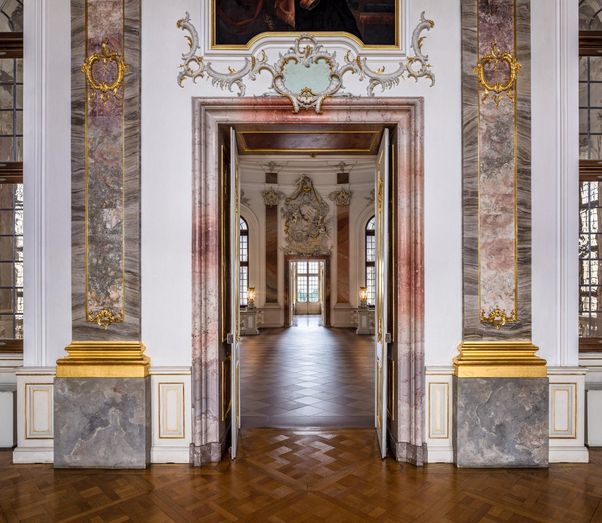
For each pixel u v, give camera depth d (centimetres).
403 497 324
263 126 408
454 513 302
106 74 388
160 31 391
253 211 1425
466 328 384
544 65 394
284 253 1438
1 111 511
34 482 350
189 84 392
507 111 388
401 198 395
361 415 520
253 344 1085
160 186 390
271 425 484
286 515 300
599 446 427
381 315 425
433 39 391
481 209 387
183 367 386
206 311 393
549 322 393
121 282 385
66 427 374
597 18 489
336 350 993
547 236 393
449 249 388
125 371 374
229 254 450
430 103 390
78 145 385
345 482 348
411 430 389
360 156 503
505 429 374
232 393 396
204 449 386
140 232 388
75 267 385
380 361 429
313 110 394
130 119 387
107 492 333
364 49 390
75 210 385
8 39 454
